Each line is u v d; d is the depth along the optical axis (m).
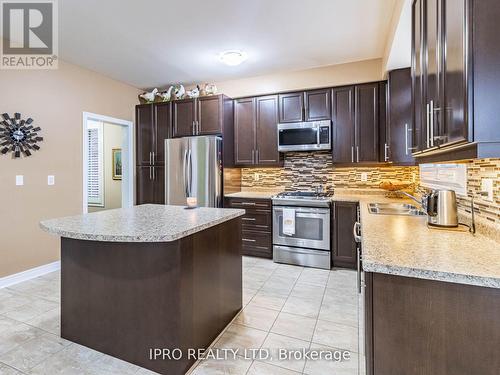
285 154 4.36
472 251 1.29
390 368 1.15
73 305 2.00
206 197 3.98
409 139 3.12
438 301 1.08
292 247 3.70
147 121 4.61
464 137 1.02
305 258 3.62
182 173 4.12
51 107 3.44
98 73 4.04
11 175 3.06
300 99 3.94
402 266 1.10
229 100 4.26
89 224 1.86
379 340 1.16
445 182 2.24
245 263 3.75
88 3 2.39
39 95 3.32
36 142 3.29
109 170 5.77
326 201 3.49
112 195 5.77
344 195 3.93
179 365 1.68
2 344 1.99
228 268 2.27
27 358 1.84
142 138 4.66
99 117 4.06
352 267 3.50
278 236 3.76
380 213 2.41
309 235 3.60
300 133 3.86
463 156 1.20
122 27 2.79
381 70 3.55
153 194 4.58
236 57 3.38
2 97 2.99
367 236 1.57
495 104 0.98
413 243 1.42
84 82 3.84
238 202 4.04
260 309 2.49
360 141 3.65
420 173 3.16
